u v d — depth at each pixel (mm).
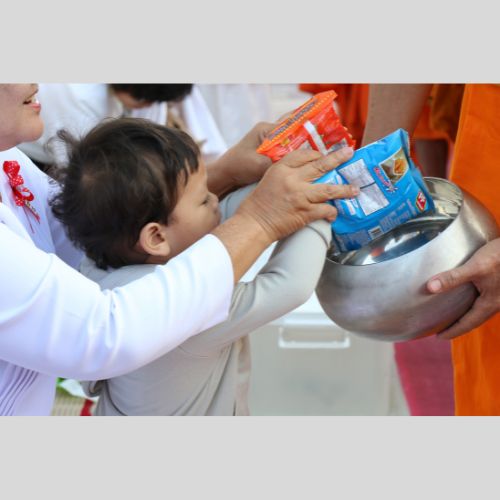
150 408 1195
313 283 1066
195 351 1103
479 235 1146
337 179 1085
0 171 1184
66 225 1179
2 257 929
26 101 1060
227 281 992
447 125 2008
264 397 1964
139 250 1134
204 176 1146
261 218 1033
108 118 1194
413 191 1101
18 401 1112
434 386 2090
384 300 1122
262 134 1262
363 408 1970
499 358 1395
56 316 939
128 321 949
